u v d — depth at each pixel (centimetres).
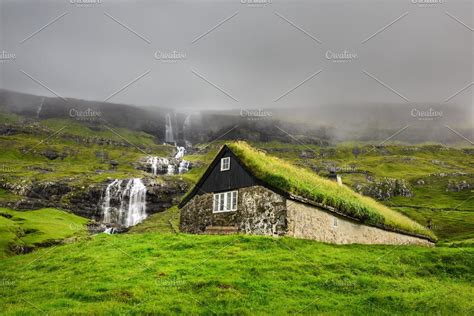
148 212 10588
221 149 3556
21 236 4678
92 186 10456
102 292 1820
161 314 1608
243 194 3209
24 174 11531
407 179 15625
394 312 1808
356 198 3819
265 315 1641
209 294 1811
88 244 2959
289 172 3362
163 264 2241
